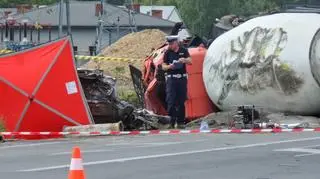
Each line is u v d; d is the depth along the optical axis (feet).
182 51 126.82
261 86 132.77
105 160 81.82
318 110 132.26
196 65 147.74
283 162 78.79
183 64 127.24
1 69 121.70
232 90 138.41
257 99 134.92
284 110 133.08
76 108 125.39
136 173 72.13
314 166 75.92
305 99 129.59
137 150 91.45
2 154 91.50
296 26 132.05
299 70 128.57
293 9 146.41
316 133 109.50
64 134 116.98
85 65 247.29
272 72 131.03
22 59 124.06
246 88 135.23
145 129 136.36
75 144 103.50
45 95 123.24
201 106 147.13
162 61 136.46
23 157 87.25
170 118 129.80
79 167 53.98
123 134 117.39
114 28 508.12
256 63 133.69
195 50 149.38
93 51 367.04
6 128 120.16
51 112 123.24
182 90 128.16
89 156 85.92
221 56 141.59
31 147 100.53
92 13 633.61
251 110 123.24
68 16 285.23
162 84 143.95
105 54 268.82
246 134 110.01
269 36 134.31
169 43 126.21
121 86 226.99
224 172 72.43
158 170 73.97
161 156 84.69
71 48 126.72
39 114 122.72
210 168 75.20
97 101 134.92
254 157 82.84
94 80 136.98
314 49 127.65
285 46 130.72
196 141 100.68
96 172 72.84
